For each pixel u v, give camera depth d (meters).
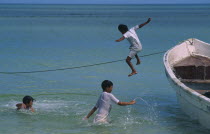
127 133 9.59
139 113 11.58
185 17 116.00
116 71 20.28
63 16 122.06
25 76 18.47
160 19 99.56
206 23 75.81
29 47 31.97
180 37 42.81
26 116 11.01
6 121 10.50
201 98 9.06
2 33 47.22
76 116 11.05
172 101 13.38
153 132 9.73
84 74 19.27
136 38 10.93
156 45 34.06
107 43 35.88
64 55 26.89
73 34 47.62
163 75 19.12
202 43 15.38
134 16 125.12
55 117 10.94
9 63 22.73
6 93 14.35
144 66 21.95
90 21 85.62
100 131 9.75
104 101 10.09
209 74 13.70
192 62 14.51
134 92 15.02
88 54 27.58
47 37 42.72
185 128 10.03
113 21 85.81
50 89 15.36
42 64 22.59
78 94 14.39
